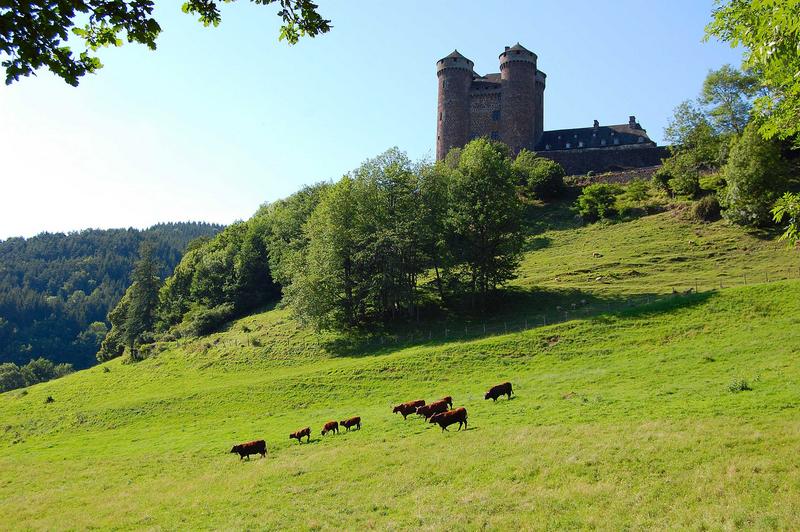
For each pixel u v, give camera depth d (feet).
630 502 55.01
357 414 119.44
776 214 53.26
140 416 153.17
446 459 75.31
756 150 225.76
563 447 72.49
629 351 133.08
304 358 189.98
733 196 230.48
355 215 218.38
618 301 180.86
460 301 216.54
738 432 68.59
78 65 32.35
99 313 639.76
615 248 243.60
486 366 142.31
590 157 362.12
